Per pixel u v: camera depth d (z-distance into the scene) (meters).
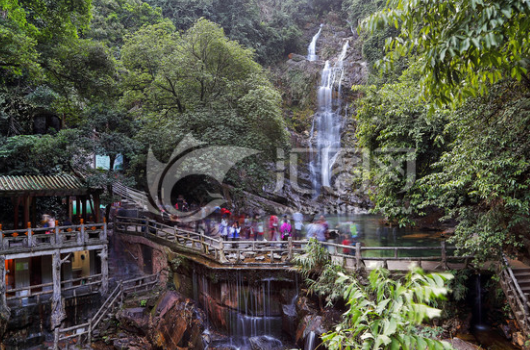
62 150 16.95
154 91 20.97
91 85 18.45
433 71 5.36
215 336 13.12
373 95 12.83
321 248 12.09
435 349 3.11
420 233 20.09
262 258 13.51
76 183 16.14
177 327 13.32
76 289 15.61
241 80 20.42
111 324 14.48
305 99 35.91
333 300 11.50
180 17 36.16
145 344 13.61
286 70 38.25
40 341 13.74
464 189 10.02
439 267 11.41
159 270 16.44
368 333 3.31
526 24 4.78
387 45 5.96
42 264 15.48
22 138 17.80
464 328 10.47
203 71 19.25
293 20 45.16
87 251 16.97
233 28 36.75
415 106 11.10
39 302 14.12
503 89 8.11
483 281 11.29
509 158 7.88
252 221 18.58
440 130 11.03
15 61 15.61
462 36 4.70
